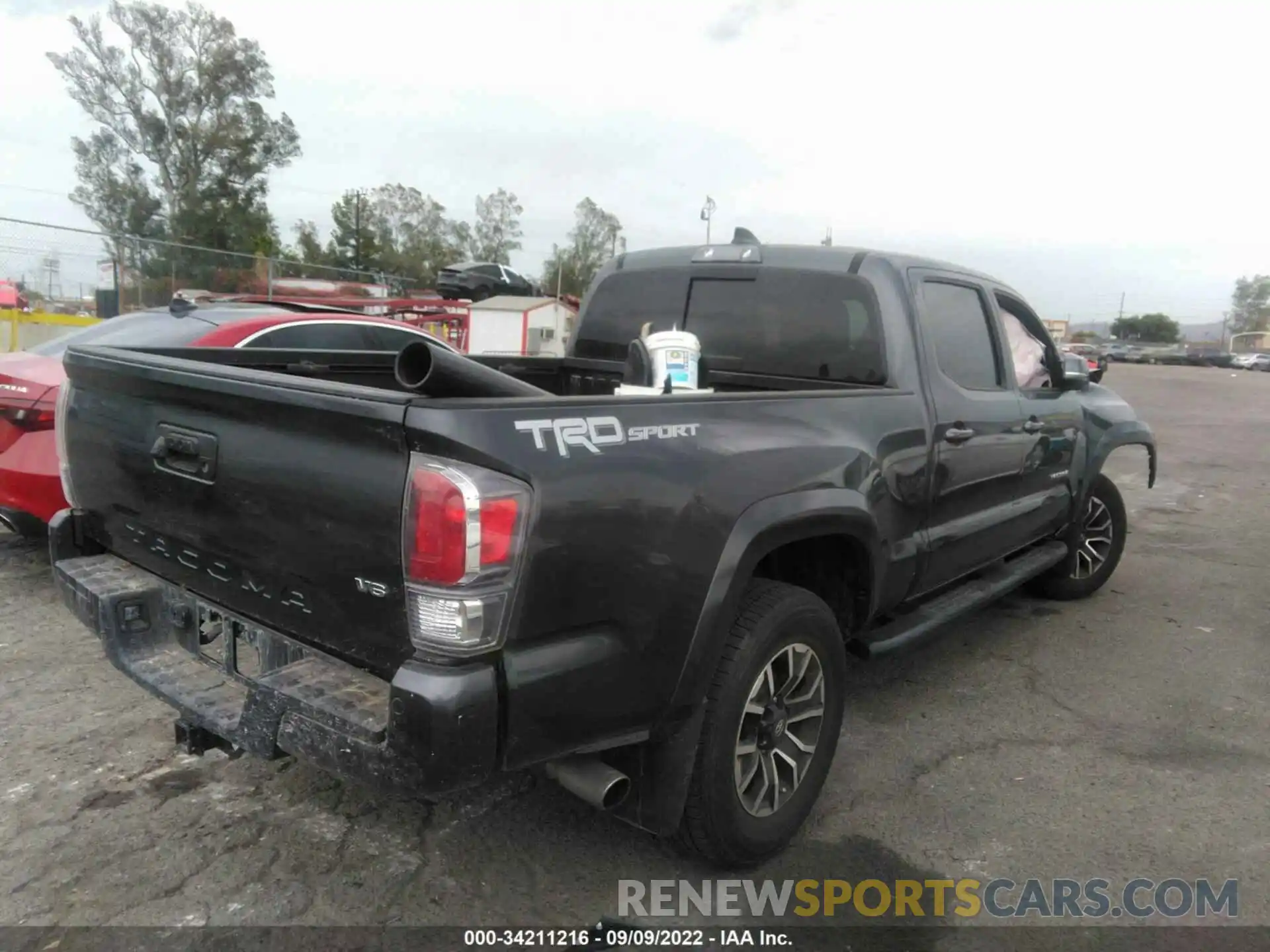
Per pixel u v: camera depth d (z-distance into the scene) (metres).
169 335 6.01
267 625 2.60
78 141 49.84
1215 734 4.08
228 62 50.84
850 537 3.27
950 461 3.87
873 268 3.84
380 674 2.31
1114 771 3.72
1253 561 7.25
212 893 2.78
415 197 77.19
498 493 2.10
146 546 2.99
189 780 3.42
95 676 4.31
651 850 3.09
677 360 3.71
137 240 18.89
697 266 4.43
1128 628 5.51
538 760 2.28
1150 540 7.99
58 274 16.17
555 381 4.97
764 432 2.88
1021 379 4.87
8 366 5.30
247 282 21.58
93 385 3.10
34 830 3.07
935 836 3.23
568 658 2.28
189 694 2.72
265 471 2.43
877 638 3.72
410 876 2.89
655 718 2.52
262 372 2.62
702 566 2.55
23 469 5.13
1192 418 20.55
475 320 21.23
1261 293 134.62
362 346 6.81
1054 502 5.09
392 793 2.14
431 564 2.08
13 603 5.21
